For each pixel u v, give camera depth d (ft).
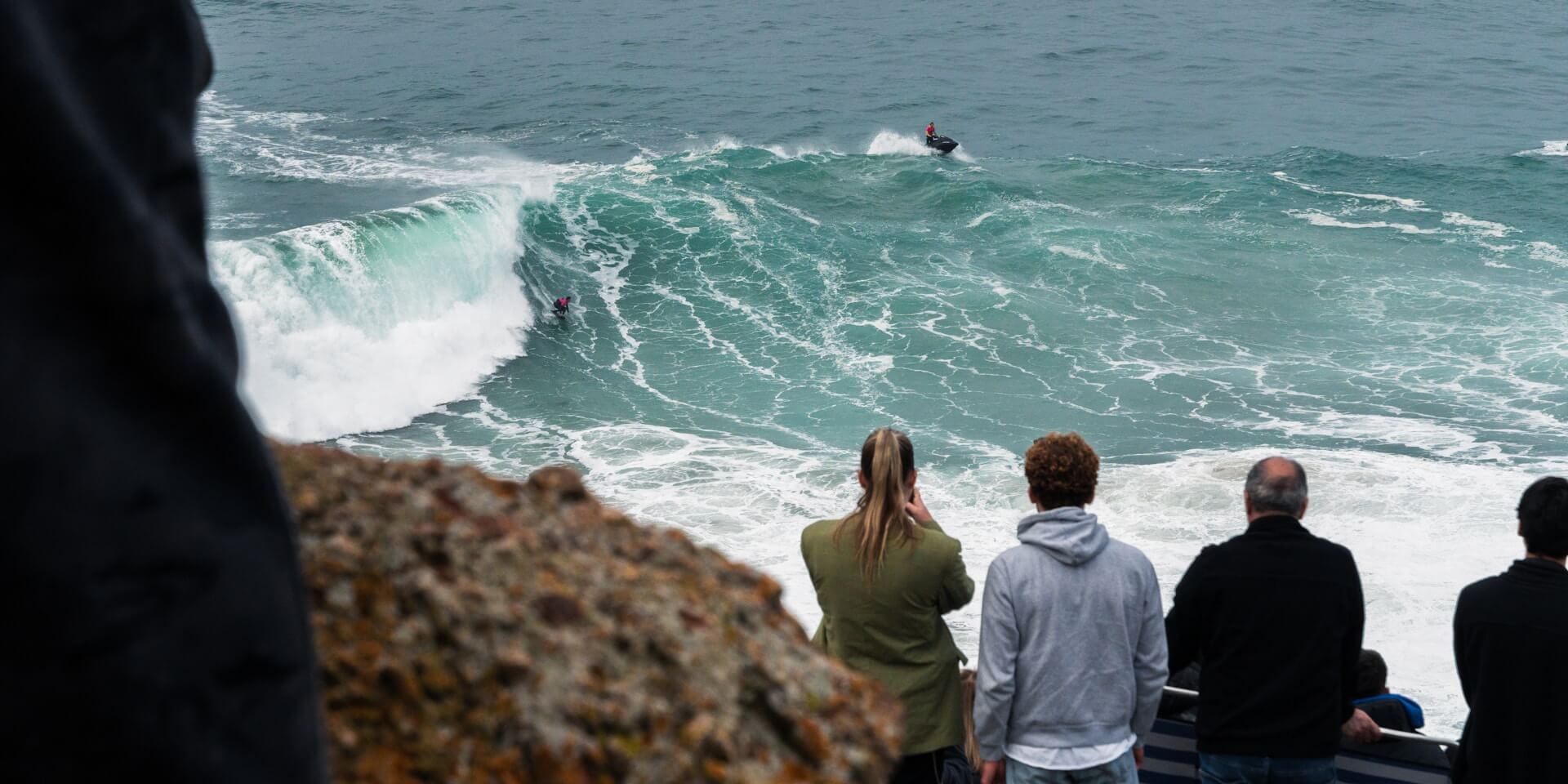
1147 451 64.69
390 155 139.64
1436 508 55.11
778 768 3.62
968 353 81.05
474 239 84.69
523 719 3.45
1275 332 85.10
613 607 3.83
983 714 14.66
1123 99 193.26
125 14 1.65
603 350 82.69
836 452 64.23
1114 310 89.56
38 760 1.55
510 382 77.00
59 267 1.52
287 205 114.73
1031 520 14.75
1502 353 79.51
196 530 1.65
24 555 1.49
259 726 1.74
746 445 65.41
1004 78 209.26
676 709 3.59
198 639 1.66
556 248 99.09
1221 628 15.06
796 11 276.00
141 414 1.61
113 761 1.59
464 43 231.09
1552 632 14.49
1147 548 52.44
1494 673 14.82
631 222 106.01
